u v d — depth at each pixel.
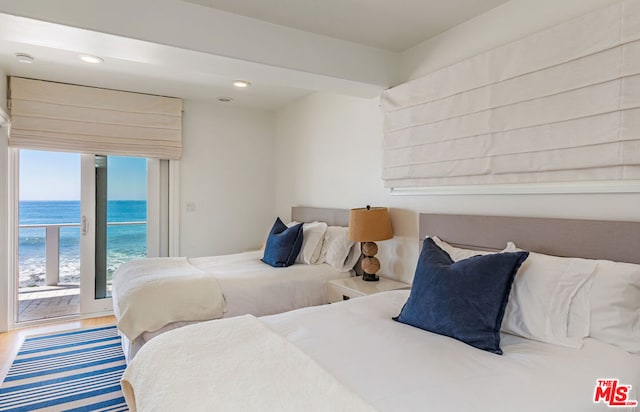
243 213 4.65
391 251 2.94
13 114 3.34
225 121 4.50
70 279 4.35
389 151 2.84
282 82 2.72
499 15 2.16
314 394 1.06
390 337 1.55
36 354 2.91
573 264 1.60
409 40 2.64
